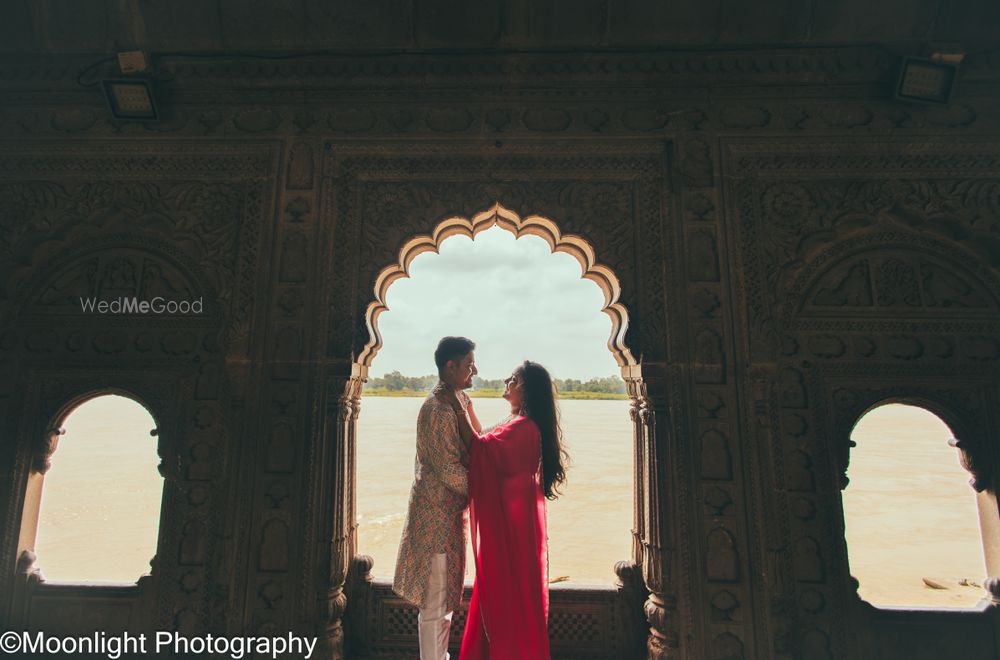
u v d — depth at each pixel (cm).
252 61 304
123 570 462
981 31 284
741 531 263
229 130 305
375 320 311
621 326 301
